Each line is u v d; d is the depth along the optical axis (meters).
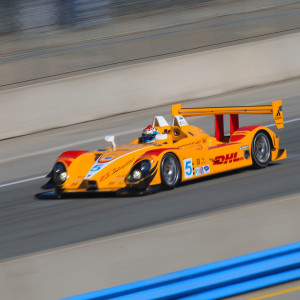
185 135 34.06
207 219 18.78
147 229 18.28
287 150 40.81
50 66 65.38
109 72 59.97
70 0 102.44
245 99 61.50
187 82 63.50
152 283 17.27
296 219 20.14
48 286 16.78
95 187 31.27
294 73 68.69
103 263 17.44
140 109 61.44
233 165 34.06
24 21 95.38
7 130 55.44
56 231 26.84
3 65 63.34
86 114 58.97
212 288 17.89
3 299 16.22
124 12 98.94
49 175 34.44
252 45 66.44
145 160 30.70
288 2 93.31
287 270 18.84
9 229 28.62
